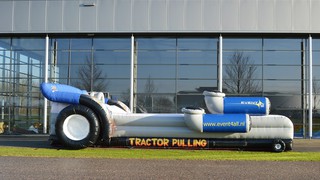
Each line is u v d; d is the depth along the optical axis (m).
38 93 18.80
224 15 17.59
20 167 8.48
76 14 18.03
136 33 18.03
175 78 18.41
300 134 17.91
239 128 11.48
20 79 18.98
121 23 17.83
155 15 17.73
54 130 12.25
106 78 18.61
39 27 18.17
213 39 18.34
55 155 10.33
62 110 11.73
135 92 18.50
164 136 12.00
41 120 18.75
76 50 18.83
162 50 18.48
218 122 11.53
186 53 18.44
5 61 19.14
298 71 18.11
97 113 11.71
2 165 8.73
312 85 18.00
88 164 8.93
